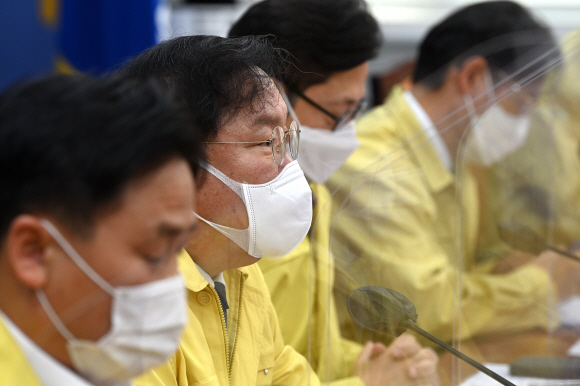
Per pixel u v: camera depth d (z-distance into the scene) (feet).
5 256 3.07
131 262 3.10
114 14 12.05
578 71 9.32
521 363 6.42
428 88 9.33
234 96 5.16
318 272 5.72
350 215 6.02
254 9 7.75
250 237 5.32
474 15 10.34
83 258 3.05
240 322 5.63
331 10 7.45
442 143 7.88
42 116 2.94
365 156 7.69
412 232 6.37
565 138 9.23
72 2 11.68
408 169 7.18
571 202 8.93
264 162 5.30
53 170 2.90
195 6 16.21
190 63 5.18
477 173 8.16
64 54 11.57
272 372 5.84
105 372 3.27
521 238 8.22
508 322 7.07
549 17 17.72
